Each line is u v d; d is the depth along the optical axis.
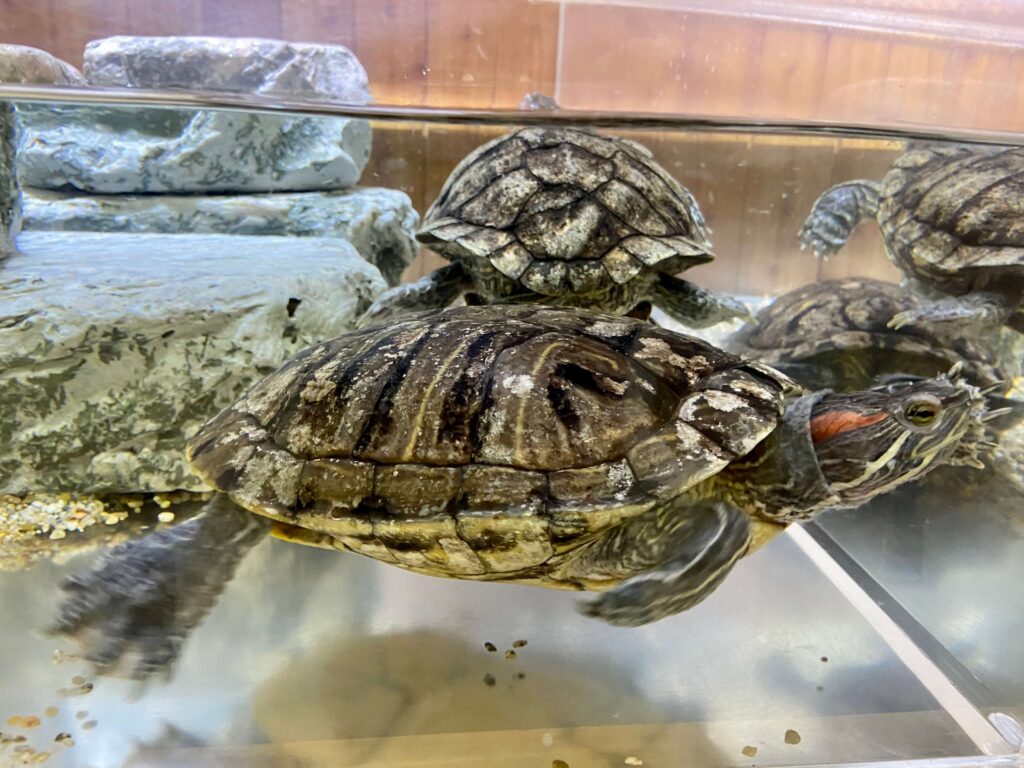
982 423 0.23
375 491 0.19
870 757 0.20
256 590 0.27
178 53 0.38
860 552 0.30
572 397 0.19
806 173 0.44
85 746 0.20
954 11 0.37
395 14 0.37
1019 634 0.25
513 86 0.40
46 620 0.25
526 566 0.20
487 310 0.24
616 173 0.36
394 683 0.23
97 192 0.47
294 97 0.38
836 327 0.35
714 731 0.21
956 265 0.34
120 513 0.31
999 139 0.36
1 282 0.32
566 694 0.23
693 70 0.40
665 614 0.18
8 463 0.31
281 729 0.21
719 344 0.41
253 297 0.33
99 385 0.31
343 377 0.21
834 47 0.38
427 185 0.47
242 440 0.21
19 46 0.34
